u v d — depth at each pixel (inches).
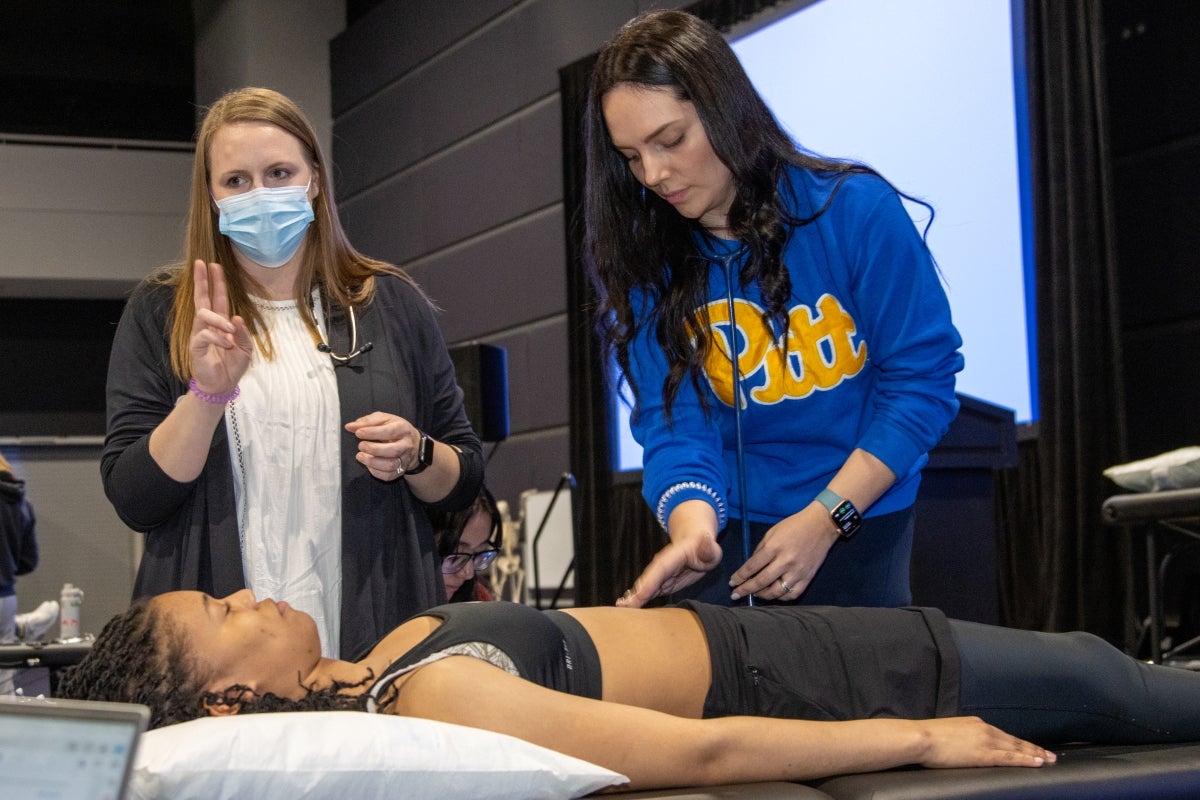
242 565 68.5
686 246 69.1
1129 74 145.5
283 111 73.1
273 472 69.2
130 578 336.8
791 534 62.1
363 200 293.1
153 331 72.4
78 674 53.4
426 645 54.7
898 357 64.8
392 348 74.0
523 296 236.8
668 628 62.7
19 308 334.3
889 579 69.0
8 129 323.6
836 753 54.2
